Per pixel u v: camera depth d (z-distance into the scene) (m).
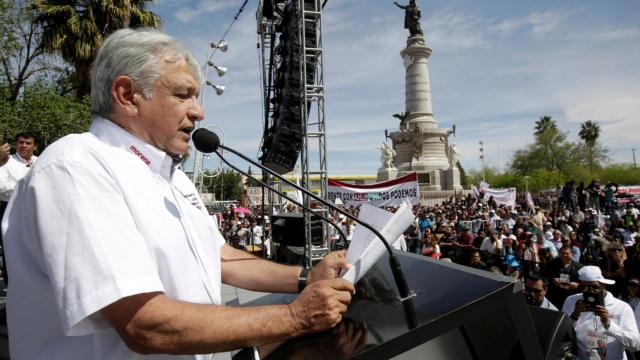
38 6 11.40
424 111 33.78
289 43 6.66
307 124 6.21
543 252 8.11
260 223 16.31
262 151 9.06
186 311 0.97
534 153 55.56
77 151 1.04
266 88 9.04
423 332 1.00
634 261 5.46
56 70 13.77
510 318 1.15
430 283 1.25
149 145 1.21
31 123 10.66
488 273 1.25
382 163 33.75
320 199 1.48
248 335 0.98
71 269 0.90
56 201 0.95
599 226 14.09
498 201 19.78
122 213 1.01
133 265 0.95
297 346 1.04
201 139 1.71
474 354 1.22
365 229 1.46
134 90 1.19
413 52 33.72
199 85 1.33
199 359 1.23
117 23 12.16
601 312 3.88
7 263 1.07
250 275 1.54
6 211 1.09
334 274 1.41
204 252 1.31
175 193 1.31
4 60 12.27
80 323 0.92
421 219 16.58
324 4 6.39
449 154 34.12
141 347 0.96
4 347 1.68
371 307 1.18
